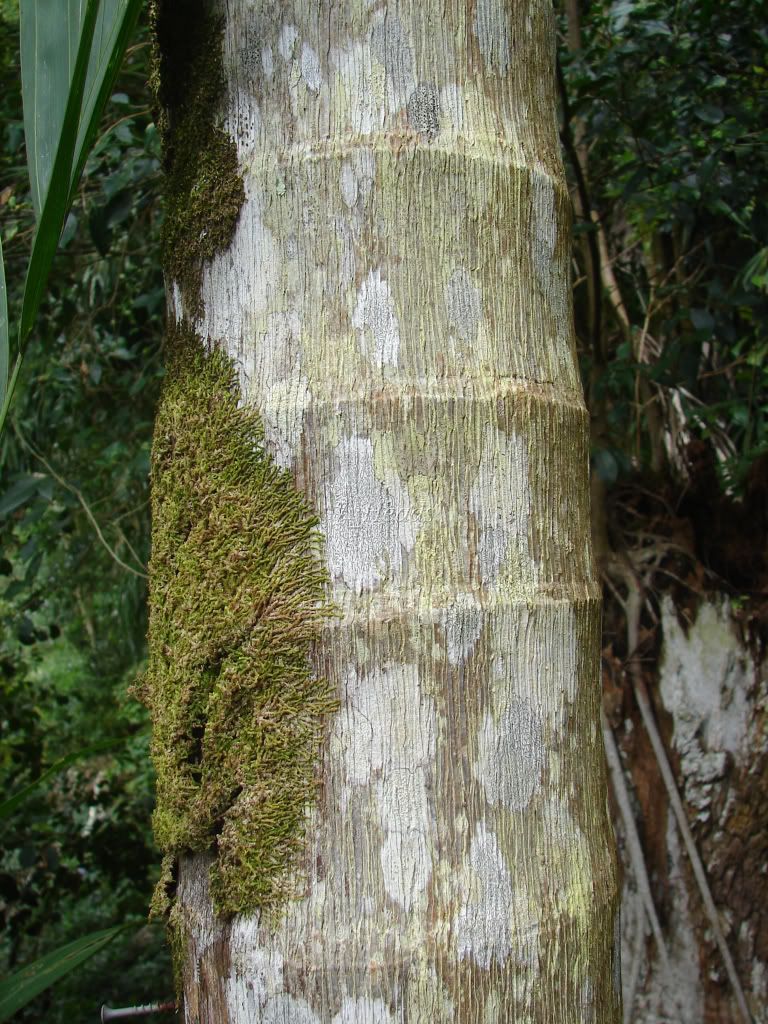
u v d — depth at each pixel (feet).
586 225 4.65
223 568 1.91
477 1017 1.78
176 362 2.06
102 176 4.89
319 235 1.91
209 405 1.97
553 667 1.93
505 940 1.81
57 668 11.48
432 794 1.81
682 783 4.83
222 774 1.89
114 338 5.55
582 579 2.02
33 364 5.85
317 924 1.79
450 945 1.78
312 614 1.84
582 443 2.07
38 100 1.85
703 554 4.97
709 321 4.47
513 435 1.92
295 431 1.88
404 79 1.94
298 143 1.94
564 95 4.35
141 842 6.46
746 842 4.75
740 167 4.60
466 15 1.99
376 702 1.82
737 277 4.57
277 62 1.98
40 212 1.81
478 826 1.83
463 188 1.93
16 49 5.10
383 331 1.89
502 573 1.89
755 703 4.77
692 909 4.81
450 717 1.83
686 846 4.79
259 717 1.86
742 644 4.78
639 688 4.88
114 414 5.94
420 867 1.80
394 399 1.86
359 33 1.94
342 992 1.77
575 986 1.87
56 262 5.49
